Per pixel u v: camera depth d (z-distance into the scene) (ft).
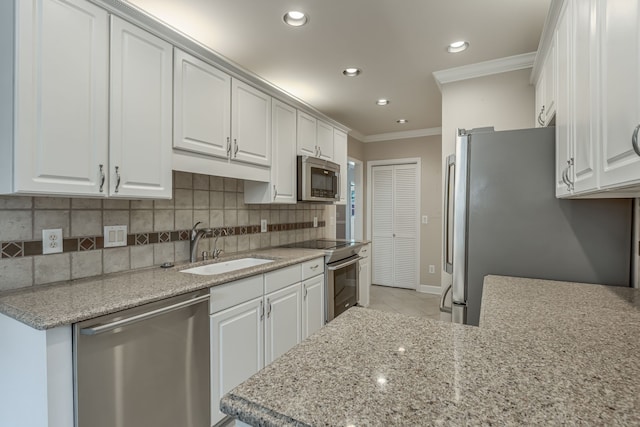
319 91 10.18
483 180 5.68
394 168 16.46
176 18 6.26
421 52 7.67
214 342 5.74
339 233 18.07
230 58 7.93
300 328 8.32
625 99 2.61
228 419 6.03
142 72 5.51
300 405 1.87
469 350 2.62
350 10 6.04
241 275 6.27
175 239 7.19
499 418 1.73
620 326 3.21
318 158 10.66
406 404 1.86
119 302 4.29
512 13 6.15
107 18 5.00
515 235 5.48
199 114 6.60
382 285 16.83
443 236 8.64
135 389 4.49
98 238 5.80
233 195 8.82
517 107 8.18
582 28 3.79
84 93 4.71
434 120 13.65
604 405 1.84
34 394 3.79
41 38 4.24
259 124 8.34
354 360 2.45
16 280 4.83
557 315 3.55
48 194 4.35
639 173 2.38
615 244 4.99
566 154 4.48
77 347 3.85
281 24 6.49
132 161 5.36
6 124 4.15
